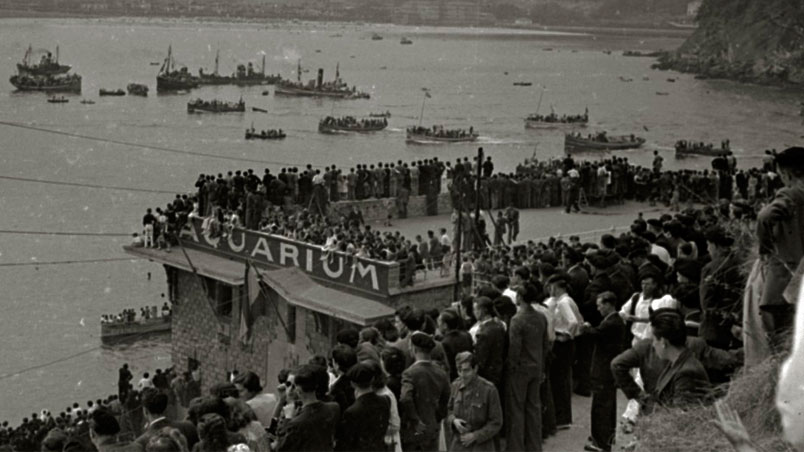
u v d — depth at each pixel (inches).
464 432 611.2
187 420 585.9
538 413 684.7
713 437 418.6
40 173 6717.5
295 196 2123.5
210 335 2012.8
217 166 7126.0
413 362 690.8
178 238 2052.2
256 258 1919.3
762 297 498.3
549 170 2559.1
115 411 1897.1
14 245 4881.9
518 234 2003.0
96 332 3695.9
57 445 652.7
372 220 2166.6
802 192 502.3
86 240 5029.5
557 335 748.0
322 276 1802.4
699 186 2340.1
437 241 1822.1
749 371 448.8
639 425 468.4
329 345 1771.7
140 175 6742.1
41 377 3243.1
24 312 3914.9
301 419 528.7
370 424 546.3
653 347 560.7
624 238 1012.5
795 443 236.7
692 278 739.4
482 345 666.2
